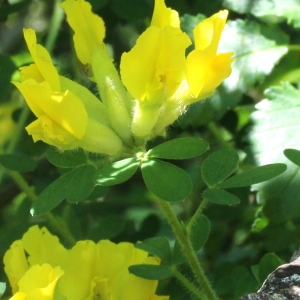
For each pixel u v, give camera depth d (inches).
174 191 10.3
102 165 11.0
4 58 15.1
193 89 10.7
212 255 15.6
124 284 11.5
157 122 11.0
